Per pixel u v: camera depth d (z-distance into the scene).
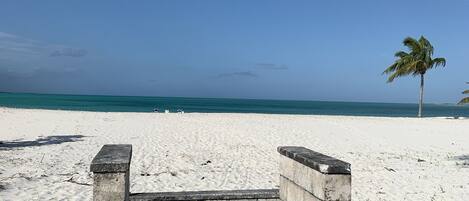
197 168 11.27
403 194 9.00
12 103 63.19
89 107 56.66
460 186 9.87
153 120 24.77
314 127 23.41
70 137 16.77
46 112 29.38
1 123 21.48
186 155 13.10
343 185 4.33
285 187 5.37
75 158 12.21
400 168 12.07
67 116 26.33
